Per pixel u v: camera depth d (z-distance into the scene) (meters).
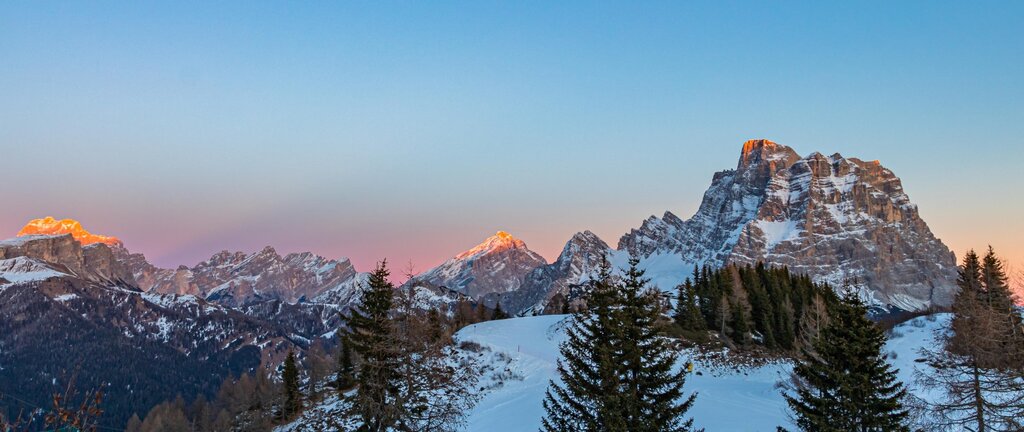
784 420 44.72
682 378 29.19
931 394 35.00
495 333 94.75
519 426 48.16
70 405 10.61
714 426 43.75
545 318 108.94
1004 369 25.23
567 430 30.00
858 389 28.48
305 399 86.81
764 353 83.50
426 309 33.47
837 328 30.02
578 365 30.53
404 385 31.66
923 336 70.69
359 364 32.66
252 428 82.38
